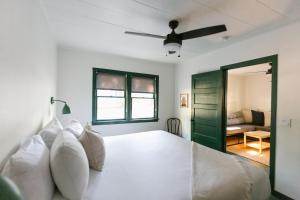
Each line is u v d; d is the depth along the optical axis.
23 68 1.26
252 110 6.01
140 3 1.85
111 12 2.06
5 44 0.94
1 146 0.90
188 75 4.33
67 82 3.49
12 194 0.42
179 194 1.20
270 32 2.48
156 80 4.62
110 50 3.60
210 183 1.33
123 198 1.14
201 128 3.77
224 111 3.31
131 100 4.27
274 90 2.40
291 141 2.21
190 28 2.41
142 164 1.72
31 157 1.00
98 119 3.88
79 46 3.36
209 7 1.89
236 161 1.75
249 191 1.36
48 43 2.38
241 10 1.94
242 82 6.47
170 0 1.78
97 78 3.84
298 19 2.12
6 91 0.96
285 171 2.26
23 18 1.26
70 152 1.14
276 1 1.75
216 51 3.46
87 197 1.15
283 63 2.31
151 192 1.22
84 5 1.92
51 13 2.10
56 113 3.34
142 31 2.58
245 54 2.86
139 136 2.86
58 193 1.17
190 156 1.95
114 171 1.56
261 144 4.20
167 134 3.02
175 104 4.82
